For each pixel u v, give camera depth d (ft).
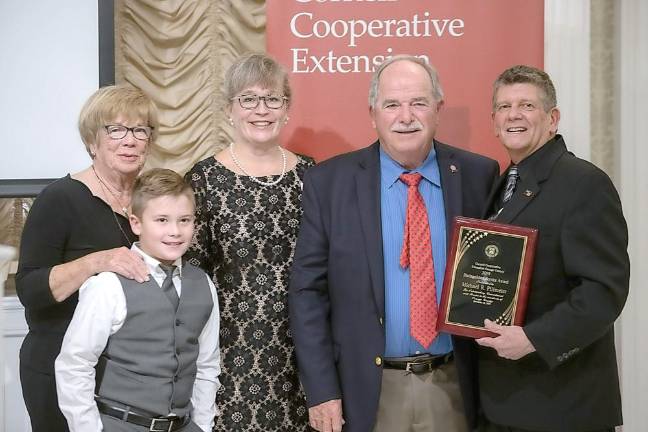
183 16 10.56
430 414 7.20
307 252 7.57
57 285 6.95
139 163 7.48
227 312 7.88
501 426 7.16
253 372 7.86
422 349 7.23
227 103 8.14
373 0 9.59
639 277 10.80
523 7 9.60
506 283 6.79
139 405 6.67
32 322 7.45
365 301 7.25
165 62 10.62
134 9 10.50
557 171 6.95
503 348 6.63
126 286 6.75
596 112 11.09
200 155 10.73
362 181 7.53
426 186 7.55
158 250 6.96
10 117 9.69
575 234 6.67
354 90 9.65
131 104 7.35
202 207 7.89
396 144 7.24
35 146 9.74
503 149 9.71
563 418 6.81
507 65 9.64
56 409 7.34
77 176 7.60
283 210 8.04
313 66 9.64
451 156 7.73
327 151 9.72
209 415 7.27
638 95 10.75
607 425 6.89
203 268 7.91
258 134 7.93
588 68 10.41
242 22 10.64
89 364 6.56
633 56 10.73
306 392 7.34
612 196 6.76
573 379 6.84
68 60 9.75
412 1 9.59
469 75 9.64
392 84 7.23
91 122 7.36
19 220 10.45
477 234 6.88
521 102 7.20
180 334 6.91
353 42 9.62
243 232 7.88
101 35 9.74
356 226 7.39
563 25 10.38
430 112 7.25
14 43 9.66
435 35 9.62
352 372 7.29
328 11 9.61
